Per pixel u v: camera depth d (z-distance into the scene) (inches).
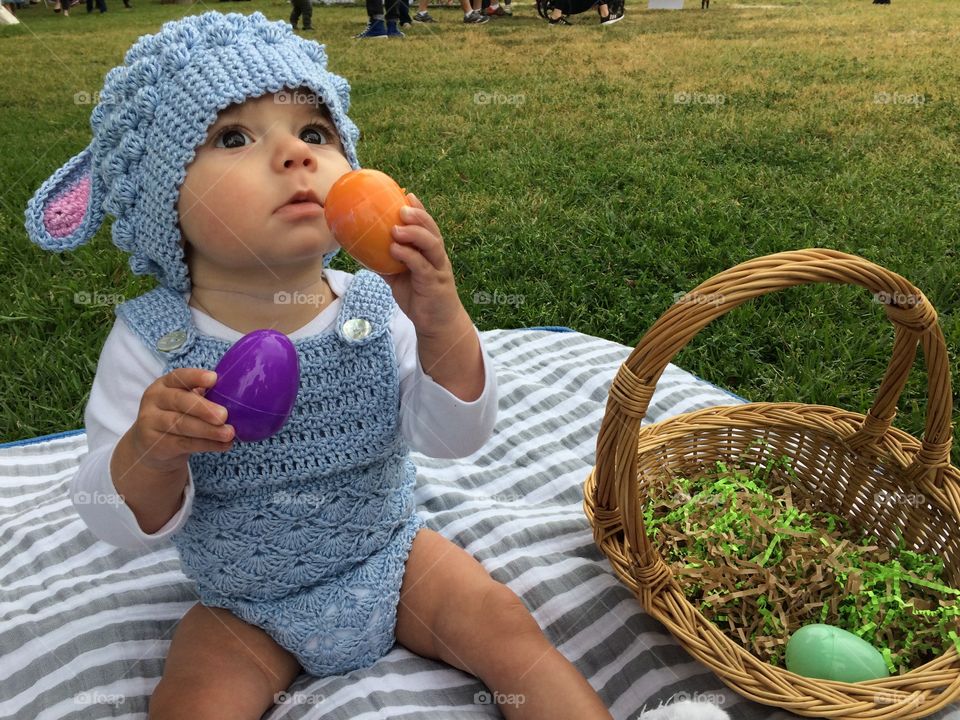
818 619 23.0
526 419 32.2
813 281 19.7
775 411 27.5
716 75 90.5
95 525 18.5
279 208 17.5
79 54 108.3
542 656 19.5
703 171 60.1
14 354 37.6
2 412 34.8
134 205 19.1
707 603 22.6
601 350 36.5
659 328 19.0
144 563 25.4
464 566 21.5
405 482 22.1
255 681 19.8
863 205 52.8
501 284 44.3
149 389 16.5
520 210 53.4
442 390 19.5
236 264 18.4
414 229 16.9
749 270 19.3
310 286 19.8
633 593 21.5
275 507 19.6
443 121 74.8
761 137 67.7
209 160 17.7
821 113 74.3
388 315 20.6
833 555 23.8
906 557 24.0
